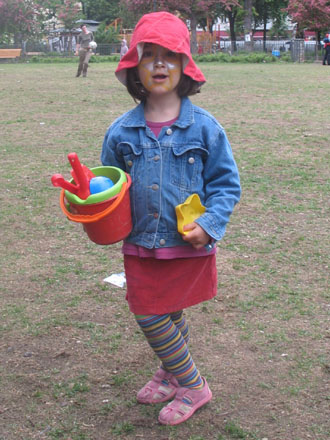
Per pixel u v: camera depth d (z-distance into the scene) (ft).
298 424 8.71
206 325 11.66
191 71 8.27
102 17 225.15
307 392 9.47
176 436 8.51
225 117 37.76
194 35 140.15
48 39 169.68
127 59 8.31
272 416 8.90
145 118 8.50
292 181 22.04
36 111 42.29
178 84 8.36
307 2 127.24
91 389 9.71
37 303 12.80
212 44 150.00
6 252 15.76
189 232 7.98
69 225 17.90
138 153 8.34
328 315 11.99
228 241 16.17
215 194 8.40
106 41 161.48
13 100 49.29
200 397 8.94
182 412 8.79
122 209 8.07
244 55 127.65
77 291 13.35
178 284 8.50
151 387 9.39
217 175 8.50
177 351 8.66
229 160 8.43
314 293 13.00
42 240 16.65
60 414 9.10
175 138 8.29
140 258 8.51
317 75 74.38
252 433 8.52
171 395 9.36
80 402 9.36
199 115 8.43
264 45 162.81
